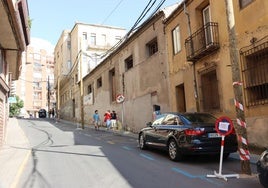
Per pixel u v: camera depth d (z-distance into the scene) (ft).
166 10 65.82
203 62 51.16
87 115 130.72
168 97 63.41
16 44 48.21
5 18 36.32
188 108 55.88
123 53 89.61
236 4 42.47
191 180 26.61
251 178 26.96
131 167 32.50
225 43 45.42
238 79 28.99
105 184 25.77
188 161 35.68
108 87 104.12
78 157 39.40
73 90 156.76
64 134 74.28
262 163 21.86
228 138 33.81
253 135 39.40
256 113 38.93
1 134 49.78
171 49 62.44
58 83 184.75
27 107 329.11
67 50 173.06
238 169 30.83
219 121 28.89
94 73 122.01
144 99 74.95
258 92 39.50
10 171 31.76
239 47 41.81
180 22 58.90
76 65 150.00
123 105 89.30
